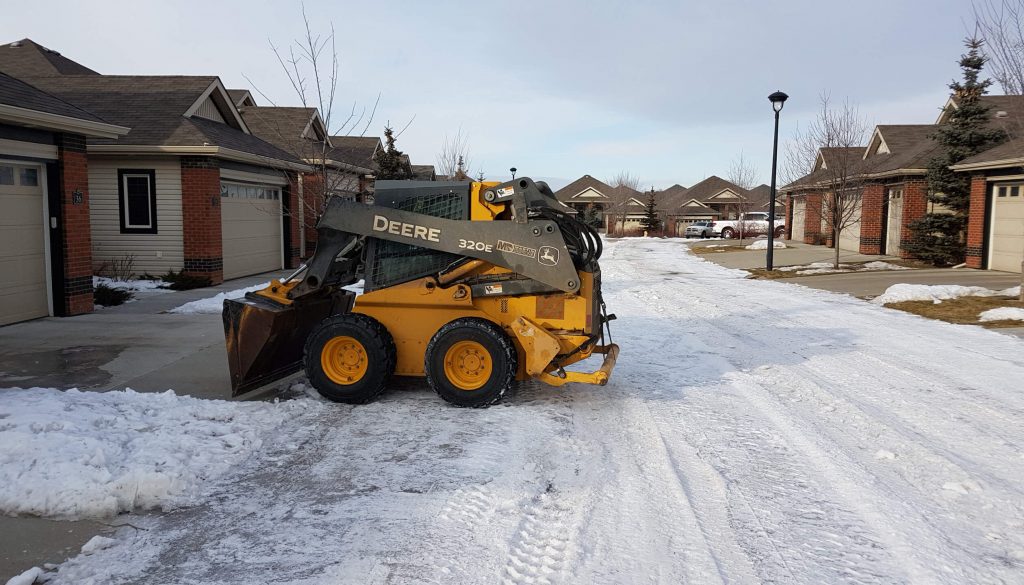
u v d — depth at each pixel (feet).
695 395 23.20
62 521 13.65
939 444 18.30
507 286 21.21
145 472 14.76
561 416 20.71
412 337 22.08
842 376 25.59
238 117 62.75
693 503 14.69
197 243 50.65
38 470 14.70
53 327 33.81
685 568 12.06
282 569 11.98
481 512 14.23
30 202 35.27
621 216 215.72
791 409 21.56
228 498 14.87
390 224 21.39
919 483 15.72
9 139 32.91
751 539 13.11
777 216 167.63
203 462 16.39
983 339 32.32
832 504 14.65
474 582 11.57
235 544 12.87
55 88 60.23
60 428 17.17
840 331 34.86
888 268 66.80
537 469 16.56
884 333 34.17
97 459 15.38
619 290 53.16
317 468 16.57
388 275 22.08
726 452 17.74
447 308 21.79
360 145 98.37
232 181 55.77
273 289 22.93
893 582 11.60
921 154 75.25
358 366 21.57
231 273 55.77
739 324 37.17
